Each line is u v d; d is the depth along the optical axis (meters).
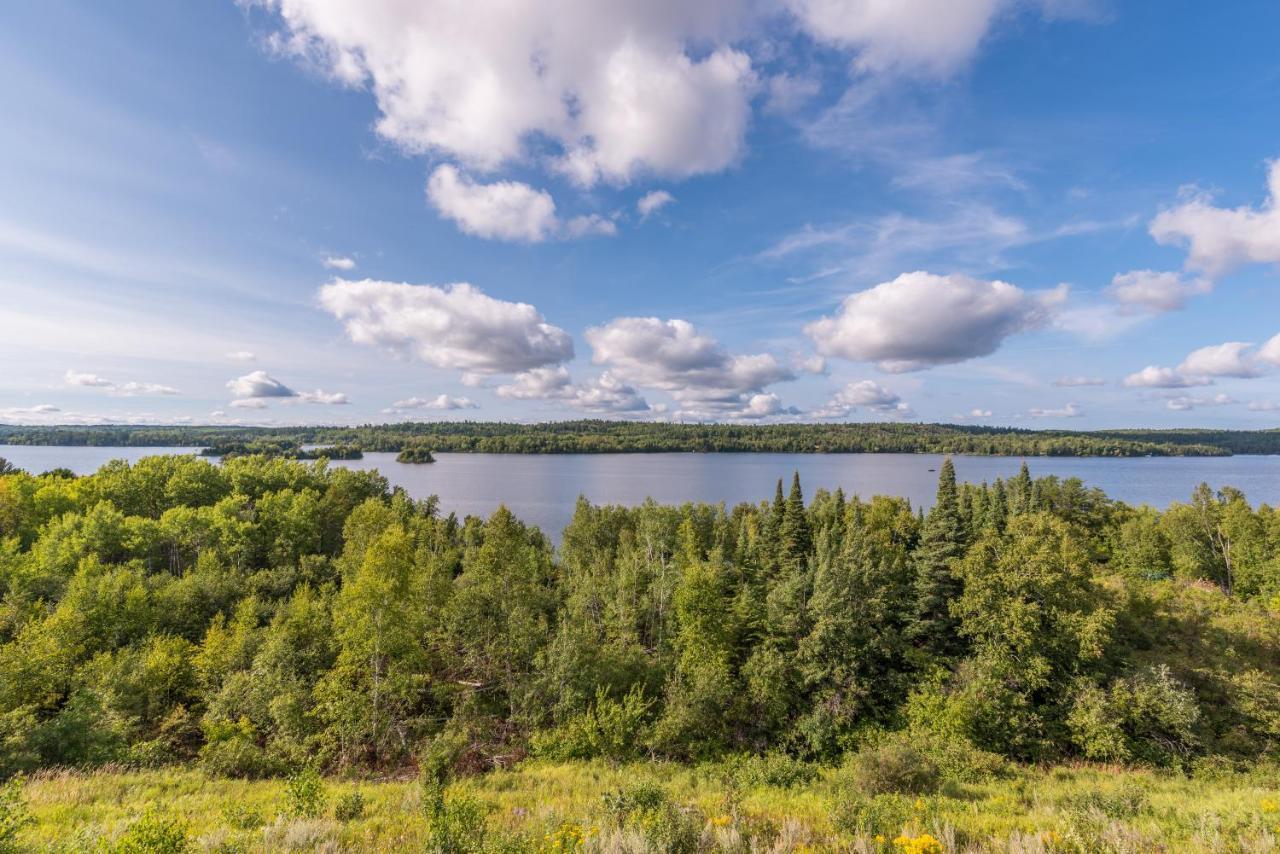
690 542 64.00
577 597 45.00
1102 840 11.01
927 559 44.94
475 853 9.55
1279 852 10.52
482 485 189.75
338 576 59.72
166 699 31.83
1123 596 39.69
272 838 10.96
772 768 24.30
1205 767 26.91
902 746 23.06
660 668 35.06
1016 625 32.84
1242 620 39.34
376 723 27.61
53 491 67.06
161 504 79.94
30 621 36.34
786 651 37.41
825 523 73.00
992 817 14.82
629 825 10.65
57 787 16.92
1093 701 30.11
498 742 30.16
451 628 38.44
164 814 13.85
